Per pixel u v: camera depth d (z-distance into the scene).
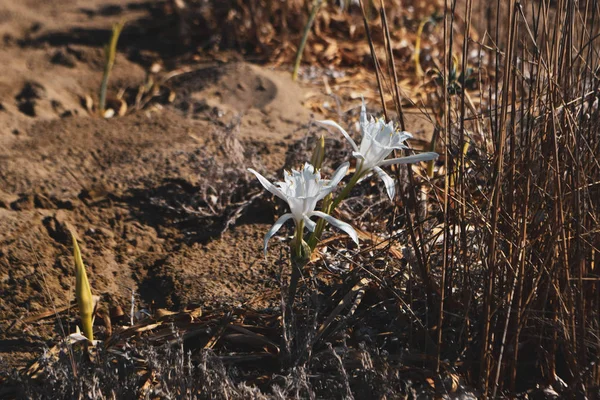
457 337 2.66
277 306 3.00
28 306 3.07
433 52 5.85
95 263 3.37
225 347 2.75
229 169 3.92
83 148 4.48
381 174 2.39
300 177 2.32
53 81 5.45
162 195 3.97
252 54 6.07
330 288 3.06
